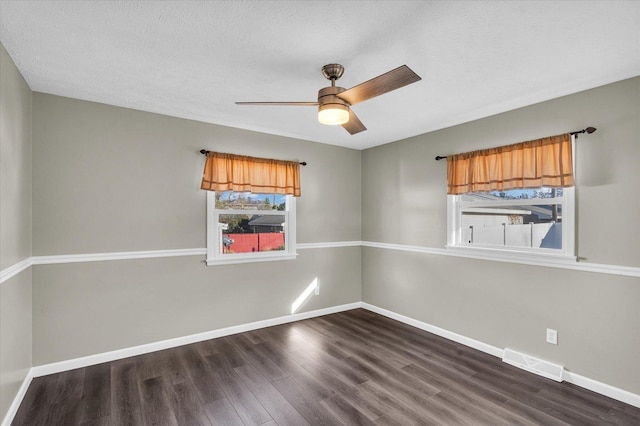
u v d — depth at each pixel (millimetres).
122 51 2127
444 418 2168
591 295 2541
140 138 3191
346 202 4695
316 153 4391
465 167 3404
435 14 1723
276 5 1655
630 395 2330
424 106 3061
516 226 3115
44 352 2727
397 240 4254
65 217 2836
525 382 2643
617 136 2430
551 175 2727
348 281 4715
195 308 3457
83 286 2904
